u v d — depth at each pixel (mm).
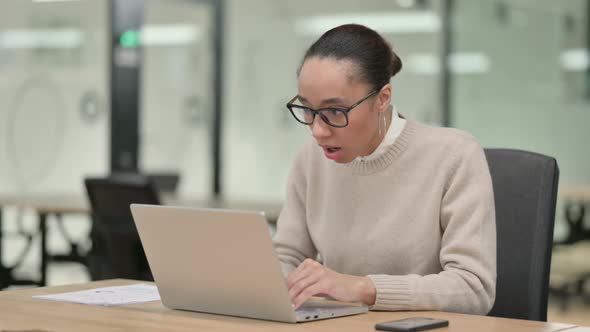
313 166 2350
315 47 1959
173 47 7262
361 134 1957
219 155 7641
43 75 6648
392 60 2035
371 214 2215
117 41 6840
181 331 1595
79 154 6840
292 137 7680
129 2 6871
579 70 7406
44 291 2072
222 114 7633
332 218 2273
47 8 6652
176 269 1798
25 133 6570
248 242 1658
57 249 6398
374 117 1981
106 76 6934
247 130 7742
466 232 2027
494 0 7555
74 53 6785
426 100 7641
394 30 7609
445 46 7637
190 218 1729
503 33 7543
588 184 7379
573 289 6410
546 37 7457
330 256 2262
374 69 1943
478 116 7621
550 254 2152
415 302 1854
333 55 1921
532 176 2180
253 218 1631
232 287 1722
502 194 2197
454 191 2109
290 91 7695
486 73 7590
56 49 6707
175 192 5605
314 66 1923
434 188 2145
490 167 2242
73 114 6797
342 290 1819
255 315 1722
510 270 2146
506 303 2145
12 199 5324
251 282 1688
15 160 6523
